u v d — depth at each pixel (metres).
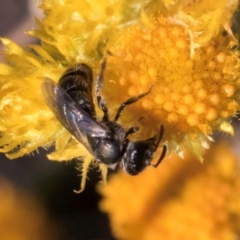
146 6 0.06
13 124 0.06
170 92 0.06
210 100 0.06
